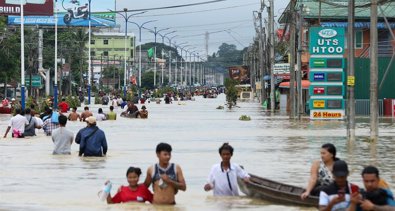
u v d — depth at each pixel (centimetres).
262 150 5019
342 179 1998
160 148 2617
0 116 10956
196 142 5772
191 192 2989
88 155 4444
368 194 1983
